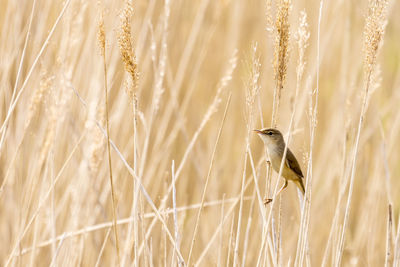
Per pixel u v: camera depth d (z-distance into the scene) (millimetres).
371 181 11648
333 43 13273
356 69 11930
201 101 13312
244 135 13109
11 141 9359
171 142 10984
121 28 6008
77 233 8344
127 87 6258
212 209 11320
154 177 11242
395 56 13945
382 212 11195
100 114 9219
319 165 11945
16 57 9516
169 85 11789
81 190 8719
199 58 12234
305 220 6969
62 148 9492
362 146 11484
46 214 8734
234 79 13422
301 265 6742
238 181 11844
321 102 13281
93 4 10125
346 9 13086
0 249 9258
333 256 7898
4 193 9211
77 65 10008
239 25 13906
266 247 6484
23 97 9398
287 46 6324
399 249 7797
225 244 9648
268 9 6375
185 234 10656
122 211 10141
